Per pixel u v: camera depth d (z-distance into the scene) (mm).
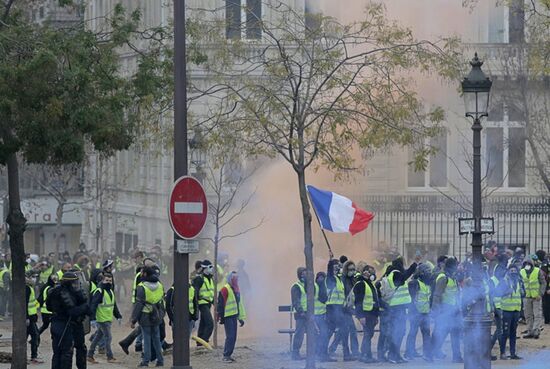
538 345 80062
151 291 68125
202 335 75500
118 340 85062
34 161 59594
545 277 91688
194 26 66688
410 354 72812
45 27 61031
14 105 56062
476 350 60719
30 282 72125
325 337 71312
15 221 61312
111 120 60031
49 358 74188
